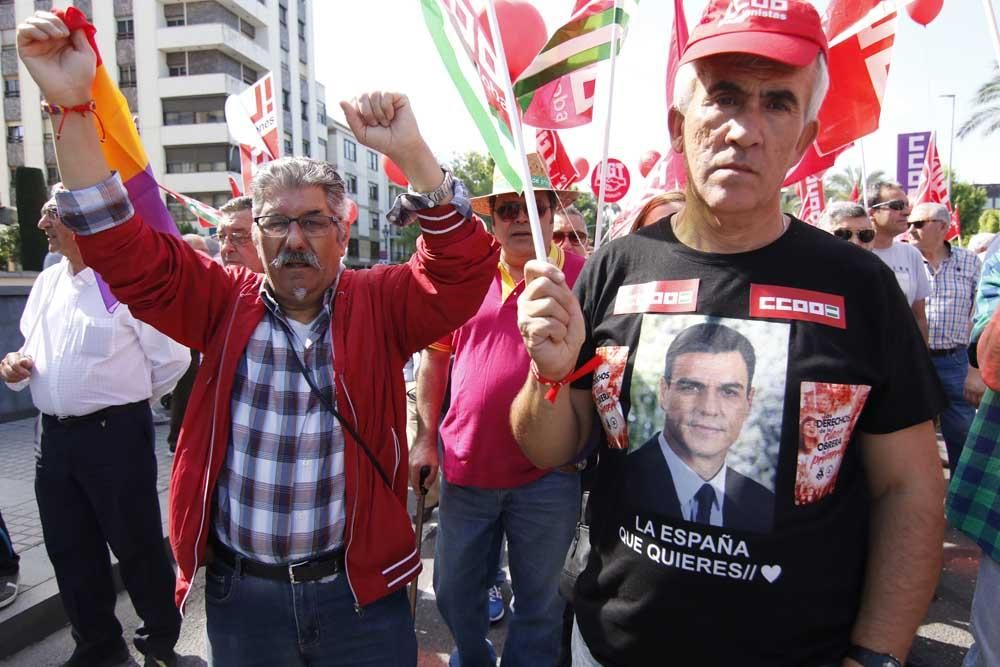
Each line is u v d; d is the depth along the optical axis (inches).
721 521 48.7
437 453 106.2
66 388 100.2
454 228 67.2
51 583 128.7
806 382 48.5
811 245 52.1
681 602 49.5
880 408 50.4
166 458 225.9
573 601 60.3
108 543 109.4
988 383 65.9
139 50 1444.4
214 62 1459.2
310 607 68.4
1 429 266.1
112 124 65.0
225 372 68.7
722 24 49.0
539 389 58.6
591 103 85.3
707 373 50.4
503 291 99.3
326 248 69.3
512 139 59.1
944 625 125.6
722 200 49.5
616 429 54.3
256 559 68.3
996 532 64.8
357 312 71.4
